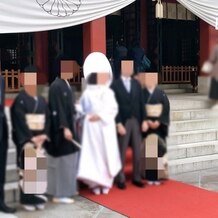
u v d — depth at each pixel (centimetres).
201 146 657
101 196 422
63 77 396
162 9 1084
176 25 1244
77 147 396
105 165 421
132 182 428
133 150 405
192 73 1091
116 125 405
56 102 385
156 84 381
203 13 882
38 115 354
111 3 760
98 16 752
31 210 341
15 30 680
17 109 351
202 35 1014
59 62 405
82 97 401
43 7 698
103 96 402
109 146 415
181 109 707
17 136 347
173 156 604
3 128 361
